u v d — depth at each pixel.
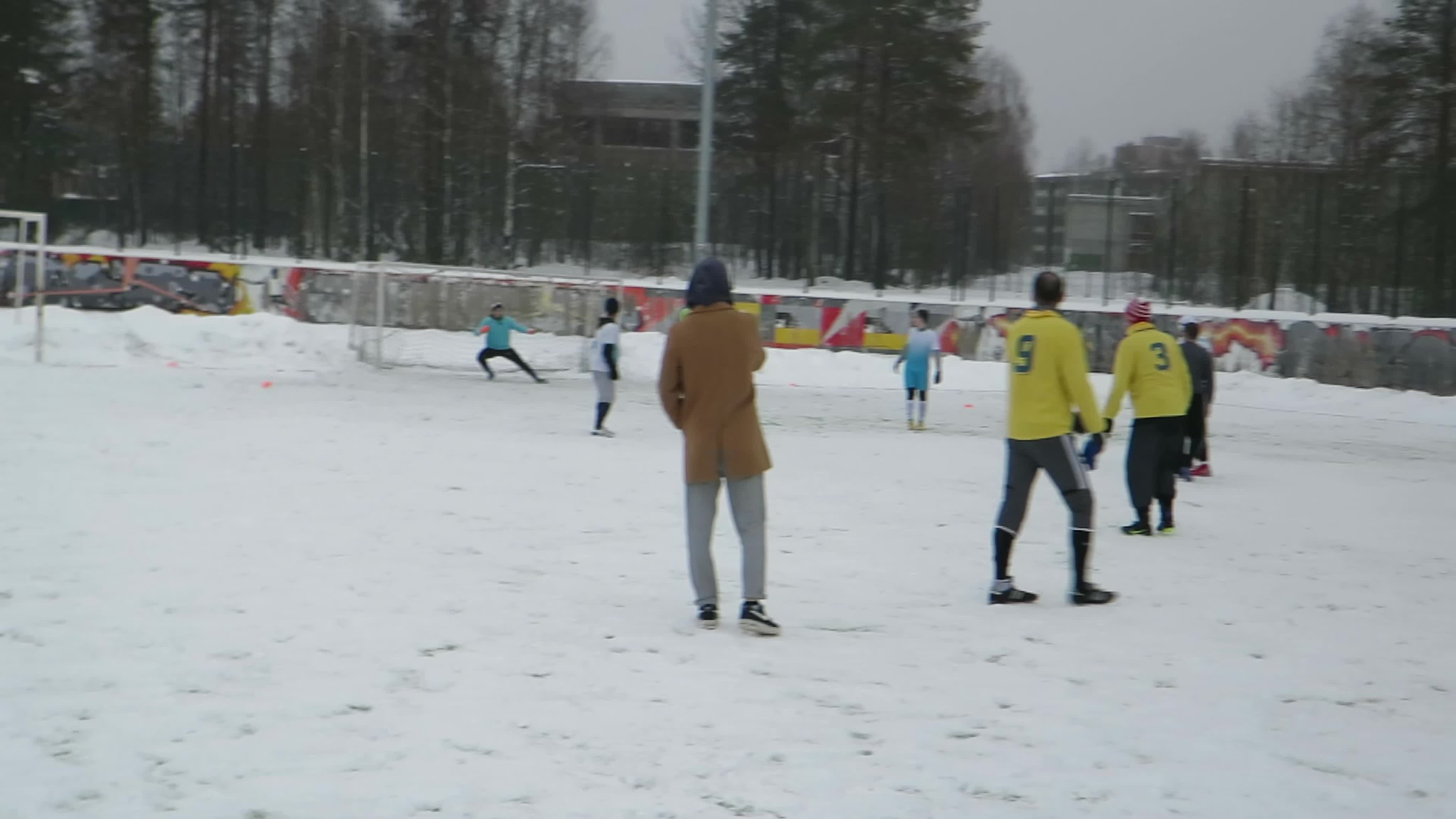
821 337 42.66
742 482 8.57
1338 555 12.91
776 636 8.51
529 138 60.94
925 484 17.41
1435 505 17.52
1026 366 9.88
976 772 5.98
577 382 33.31
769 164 56.25
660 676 7.36
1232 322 42.38
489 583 9.65
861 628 8.87
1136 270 47.69
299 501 13.03
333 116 60.69
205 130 57.53
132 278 42.06
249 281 42.59
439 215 52.59
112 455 15.51
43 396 21.91
